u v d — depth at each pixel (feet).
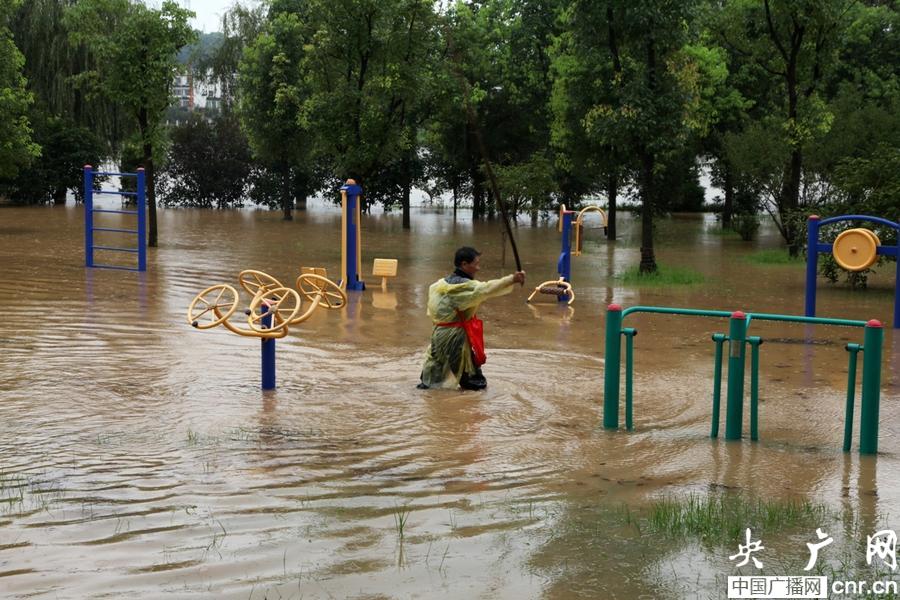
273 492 19.99
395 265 57.21
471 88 110.42
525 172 82.17
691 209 158.10
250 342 38.65
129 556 16.35
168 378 31.50
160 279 59.93
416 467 22.04
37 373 31.91
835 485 20.98
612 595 14.82
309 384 31.09
